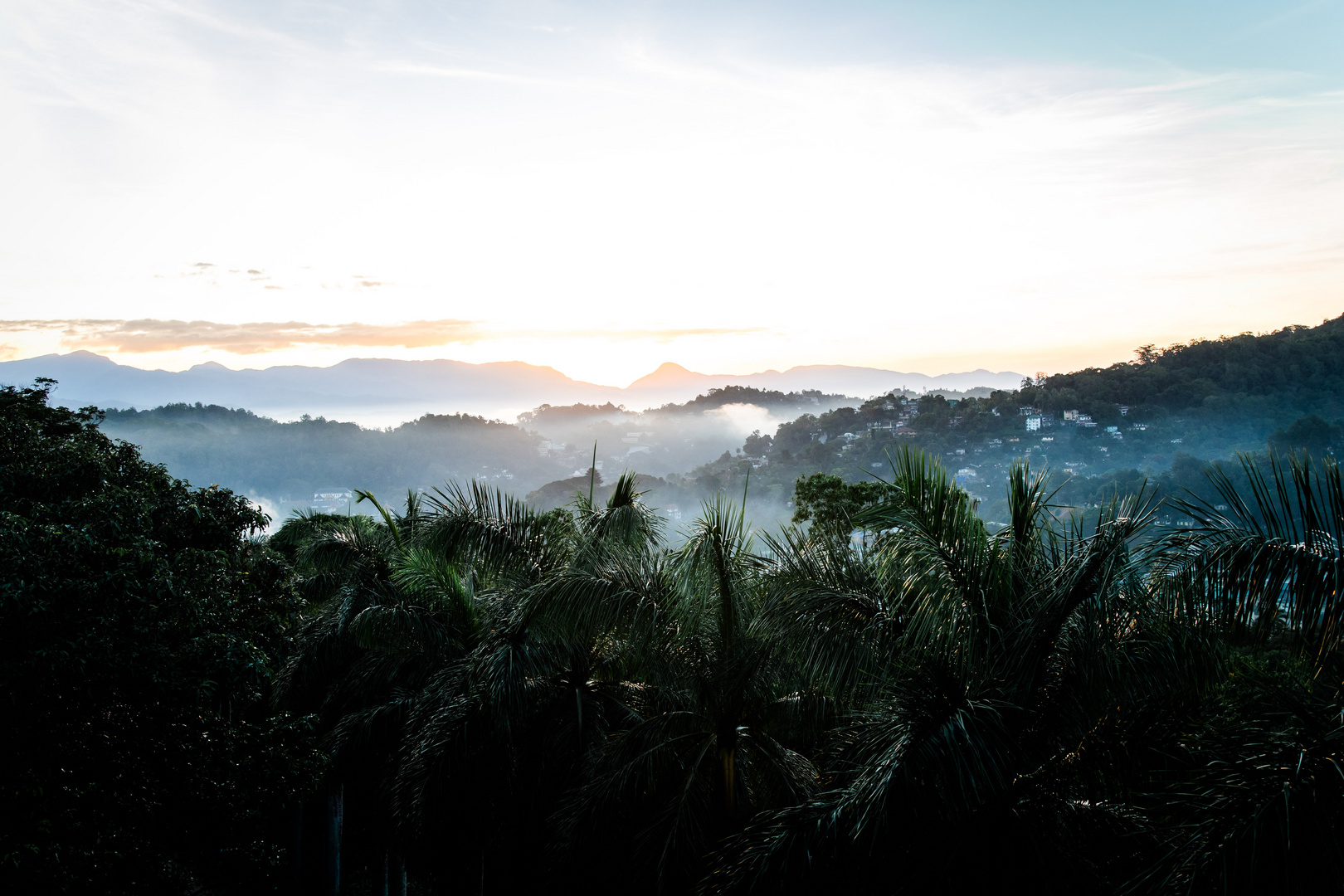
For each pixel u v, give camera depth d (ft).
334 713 37.04
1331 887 12.32
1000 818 16.14
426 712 28.86
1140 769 17.07
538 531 30.50
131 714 23.80
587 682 29.94
